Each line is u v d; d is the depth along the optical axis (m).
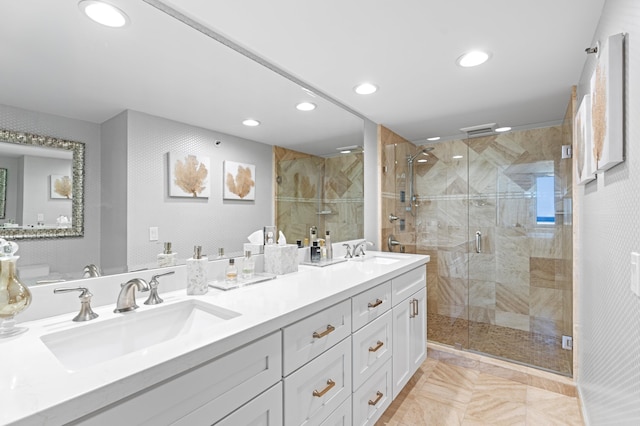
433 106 2.41
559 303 2.88
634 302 0.93
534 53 1.62
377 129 2.85
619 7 1.03
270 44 1.54
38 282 1.04
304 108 2.04
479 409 1.91
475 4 1.23
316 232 2.22
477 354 2.65
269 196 1.87
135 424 0.69
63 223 1.09
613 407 1.17
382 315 1.76
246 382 0.95
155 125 1.34
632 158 0.92
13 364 0.73
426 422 1.80
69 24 1.09
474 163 3.21
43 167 1.05
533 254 2.98
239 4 1.23
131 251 1.27
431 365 2.49
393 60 1.70
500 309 3.14
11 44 0.98
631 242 0.94
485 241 3.19
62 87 1.08
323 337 1.29
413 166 3.44
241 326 0.95
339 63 1.73
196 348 0.80
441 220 3.38
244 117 1.70
